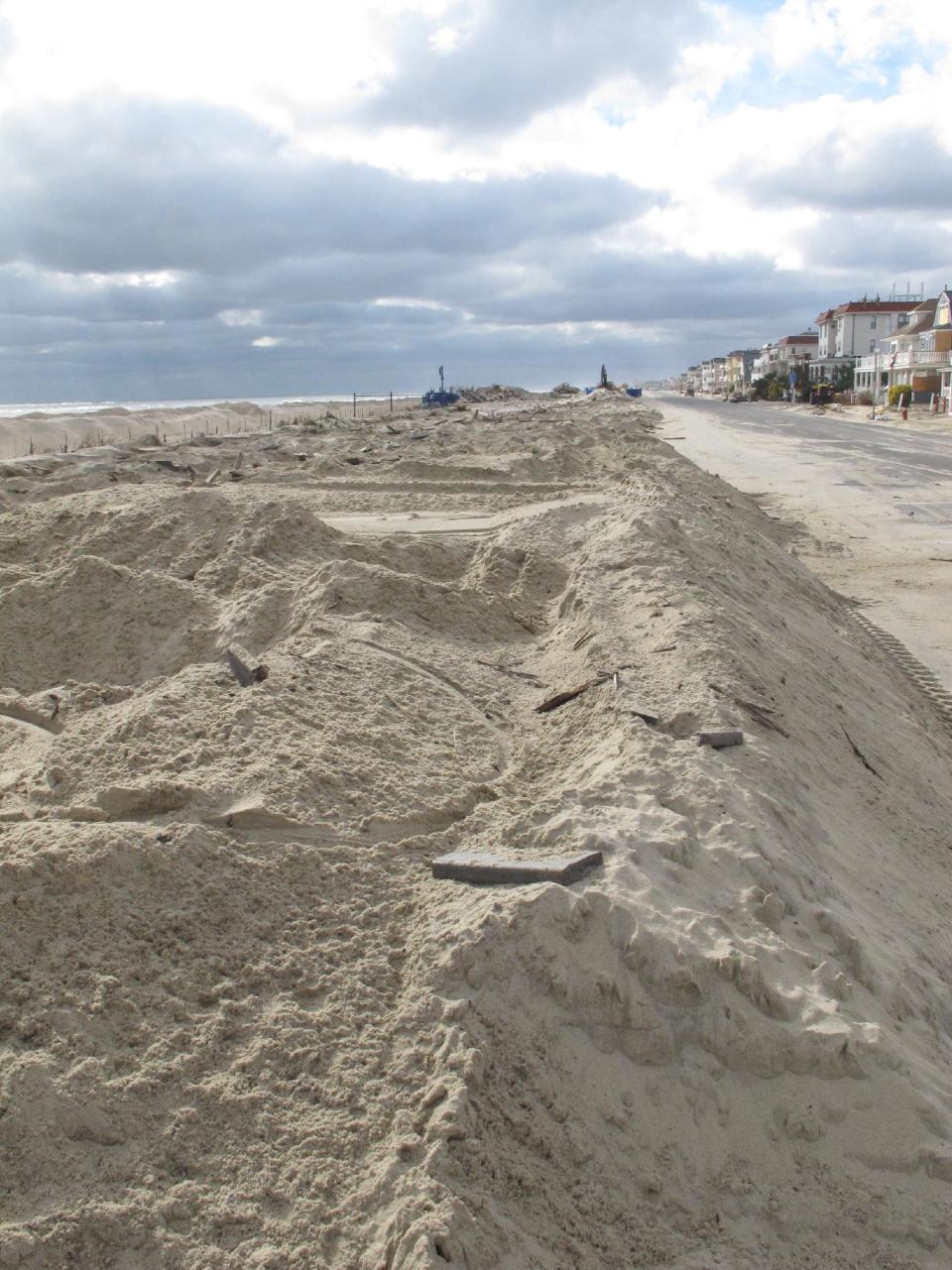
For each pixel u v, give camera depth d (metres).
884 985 4.49
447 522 13.58
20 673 8.12
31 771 5.52
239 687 6.12
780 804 5.59
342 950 4.01
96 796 4.76
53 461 20.25
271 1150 3.22
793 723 7.21
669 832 4.84
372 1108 3.36
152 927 3.91
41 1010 3.50
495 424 36.41
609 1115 3.57
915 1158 3.65
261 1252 2.93
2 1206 2.94
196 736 5.48
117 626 8.41
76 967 3.70
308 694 6.06
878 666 11.79
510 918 3.96
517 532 11.00
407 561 10.10
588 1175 3.38
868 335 103.06
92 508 11.09
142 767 5.16
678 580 9.30
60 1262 2.85
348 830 4.77
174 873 4.12
